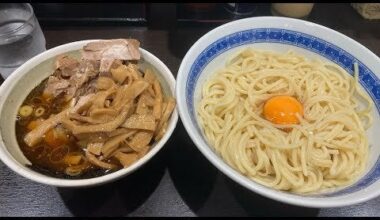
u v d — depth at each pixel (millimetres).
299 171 221
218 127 240
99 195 229
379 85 241
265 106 247
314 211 228
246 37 264
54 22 326
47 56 254
